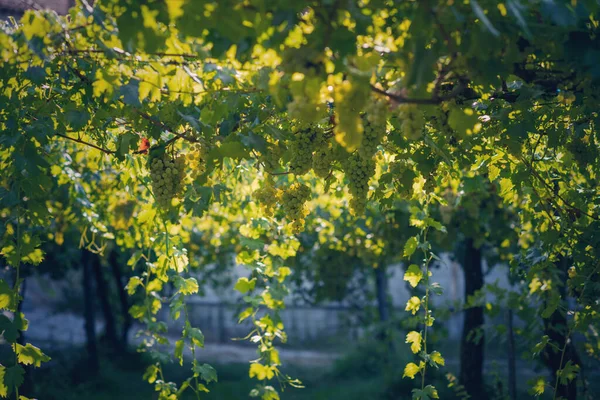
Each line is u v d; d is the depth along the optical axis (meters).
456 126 2.64
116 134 4.13
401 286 19.75
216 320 19.11
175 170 3.37
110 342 14.03
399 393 10.59
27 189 3.45
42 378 11.68
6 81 3.07
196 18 2.34
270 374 5.17
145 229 4.95
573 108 3.53
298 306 17.88
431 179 3.79
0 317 3.25
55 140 4.51
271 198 3.63
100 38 2.86
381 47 2.66
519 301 6.28
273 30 2.43
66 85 3.36
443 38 2.48
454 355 15.27
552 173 4.45
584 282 3.99
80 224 6.52
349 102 2.44
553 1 2.31
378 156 4.17
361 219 7.63
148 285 5.12
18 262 3.41
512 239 7.38
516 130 3.49
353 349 14.59
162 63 2.94
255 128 3.38
